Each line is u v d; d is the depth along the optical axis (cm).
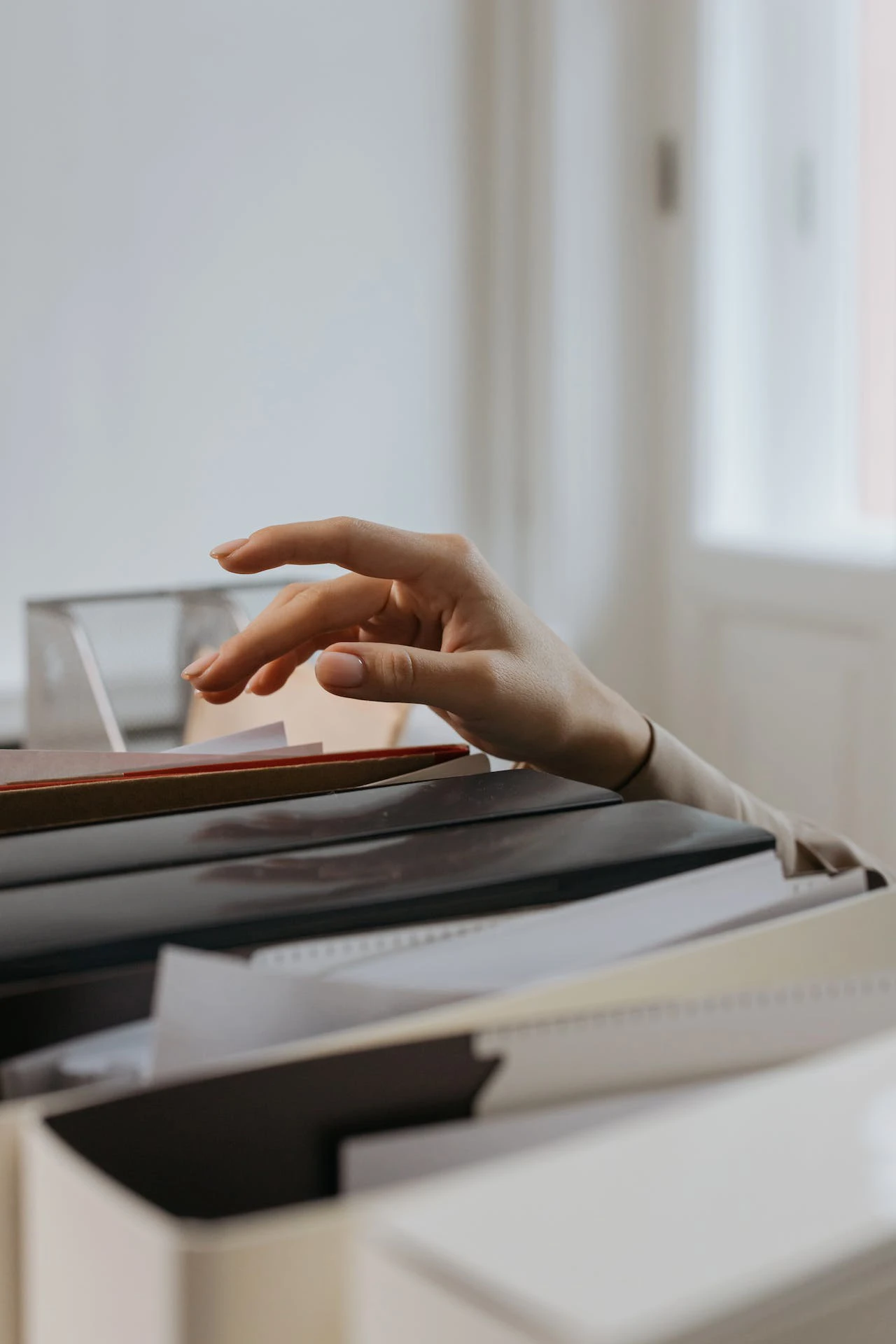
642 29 210
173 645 72
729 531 217
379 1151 18
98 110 183
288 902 24
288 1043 21
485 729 41
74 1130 18
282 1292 15
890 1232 14
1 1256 17
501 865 26
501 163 212
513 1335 12
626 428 220
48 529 187
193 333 194
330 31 198
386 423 212
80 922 23
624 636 225
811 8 202
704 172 207
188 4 187
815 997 20
